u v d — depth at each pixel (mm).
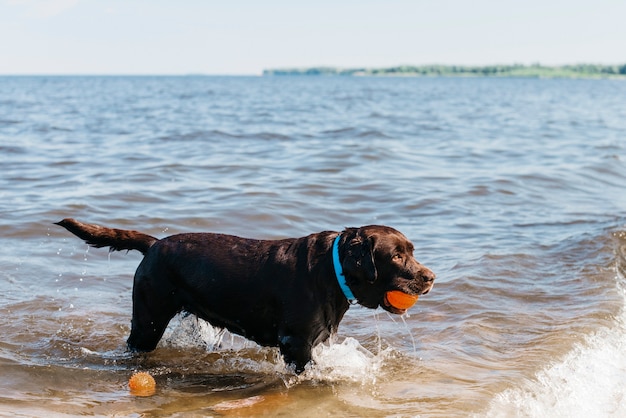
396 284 5668
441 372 5973
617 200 13914
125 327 7027
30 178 13680
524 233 10914
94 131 24000
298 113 36906
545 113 42562
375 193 13203
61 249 9258
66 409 5184
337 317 5961
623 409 5641
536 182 15164
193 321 6781
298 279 5836
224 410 5246
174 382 5859
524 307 7656
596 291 8164
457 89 104562
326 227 10906
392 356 6363
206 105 45625
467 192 13688
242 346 6750
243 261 6008
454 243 10203
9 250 9086
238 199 11906
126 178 13672
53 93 66562
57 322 7023
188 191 12570
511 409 5316
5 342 6473
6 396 5355
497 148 21188
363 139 21891
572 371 6105
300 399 5480
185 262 6129
